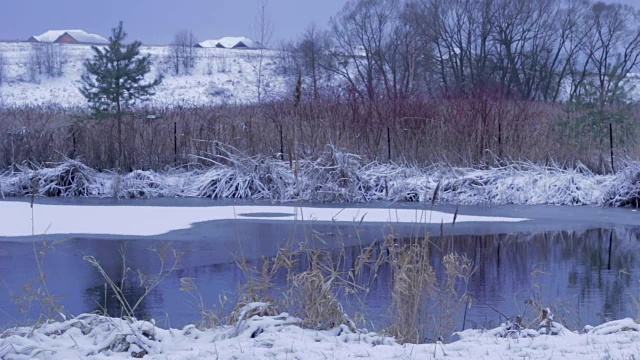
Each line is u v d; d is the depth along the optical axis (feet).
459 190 58.03
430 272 21.56
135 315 25.30
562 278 31.65
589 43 156.97
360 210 52.70
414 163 62.08
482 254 37.01
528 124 66.54
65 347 17.44
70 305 26.66
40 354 16.81
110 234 41.98
